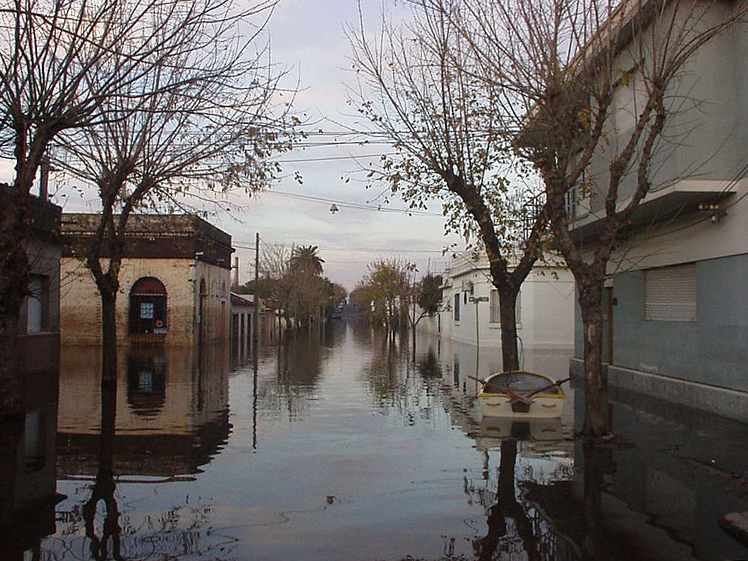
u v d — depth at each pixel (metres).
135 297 36.56
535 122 12.31
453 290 47.41
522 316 32.53
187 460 9.52
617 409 13.82
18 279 11.62
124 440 10.91
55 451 10.04
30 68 10.48
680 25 13.04
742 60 12.94
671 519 6.89
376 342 46.94
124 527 6.60
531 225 14.24
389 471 8.89
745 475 8.54
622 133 15.22
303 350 36.53
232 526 6.64
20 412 12.11
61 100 10.69
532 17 10.77
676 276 15.13
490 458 9.65
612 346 18.31
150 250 36.38
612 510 7.21
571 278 32.19
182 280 36.47
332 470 8.95
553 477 8.58
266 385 18.95
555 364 24.45
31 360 19.12
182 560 5.73
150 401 15.45
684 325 14.49
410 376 21.59
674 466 9.09
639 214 14.65
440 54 12.93
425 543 6.19
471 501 7.53
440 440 10.98
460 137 13.33
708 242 13.51
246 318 55.44
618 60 14.88
